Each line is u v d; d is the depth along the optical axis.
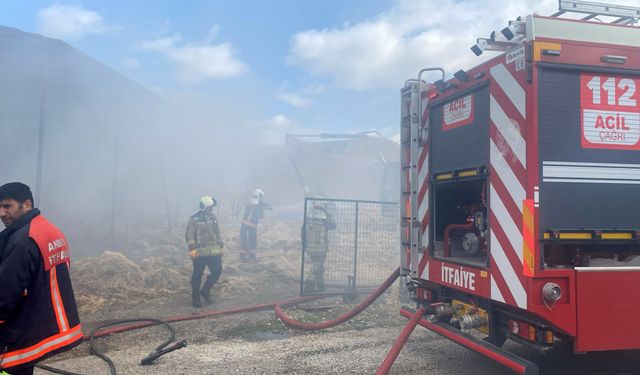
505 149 3.38
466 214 4.49
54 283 2.76
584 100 3.25
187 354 4.53
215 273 6.61
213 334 5.22
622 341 3.16
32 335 2.66
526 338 3.30
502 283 3.37
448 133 4.16
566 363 4.31
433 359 4.40
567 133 3.20
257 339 5.09
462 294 4.03
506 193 3.36
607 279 3.17
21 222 2.72
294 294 7.27
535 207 3.10
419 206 4.61
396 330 5.43
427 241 4.45
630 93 3.37
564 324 3.09
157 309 6.28
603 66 3.29
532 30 3.16
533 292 3.08
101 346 4.75
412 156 4.63
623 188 3.31
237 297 7.05
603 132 3.29
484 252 4.18
